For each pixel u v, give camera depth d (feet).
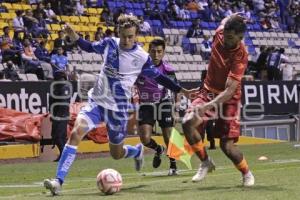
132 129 132.16
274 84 168.55
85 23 213.66
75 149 61.05
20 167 107.45
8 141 125.08
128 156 70.03
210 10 248.93
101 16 217.15
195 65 213.66
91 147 132.77
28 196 60.59
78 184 76.13
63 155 60.80
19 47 171.01
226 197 54.65
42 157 127.75
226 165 102.01
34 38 183.73
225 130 62.18
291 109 171.12
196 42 227.61
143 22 220.84
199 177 66.54
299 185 63.46
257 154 125.08
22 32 181.06
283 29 274.36
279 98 169.17
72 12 212.64
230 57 60.39
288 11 279.49
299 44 270.05
